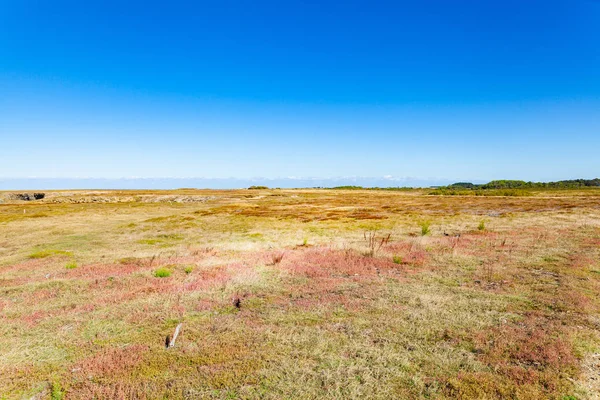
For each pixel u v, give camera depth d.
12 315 11.90
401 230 35.50
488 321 10.61
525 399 6.73
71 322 11.28
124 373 8.03
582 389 7.02
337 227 40.38
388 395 7.07
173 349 9.21
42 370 8.22
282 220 49.97
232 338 9.86
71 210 72.19
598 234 27.47
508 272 16.55
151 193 128.38
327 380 7.63
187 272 18.03
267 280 16.16
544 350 8.52
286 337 9.84
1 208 78.50
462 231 32.47
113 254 25.39
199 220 51.31
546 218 40.81
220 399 7.02
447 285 14.76
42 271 19.47
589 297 12.59
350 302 12.68
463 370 7.88
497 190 132.75
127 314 11.89
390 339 9.55
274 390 7.31
